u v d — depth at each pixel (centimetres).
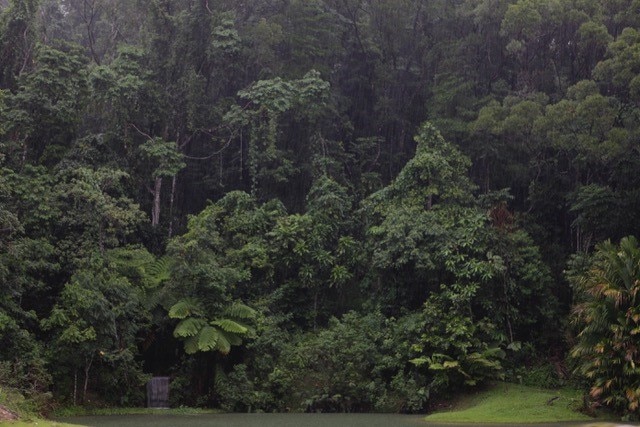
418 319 2445
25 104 2680
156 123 3069
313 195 2997
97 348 2147
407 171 2805
